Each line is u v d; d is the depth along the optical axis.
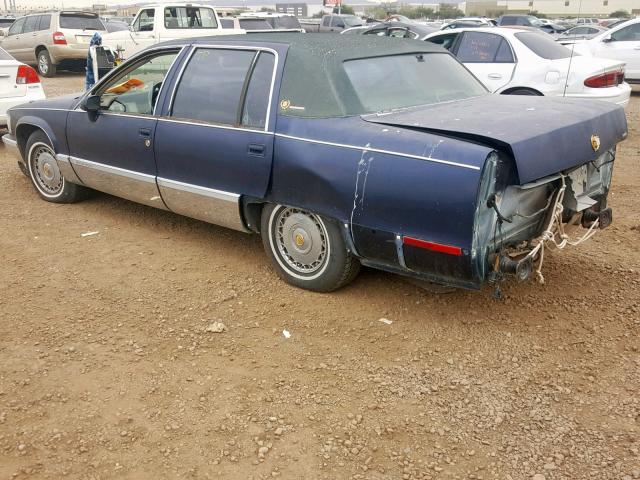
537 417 3.15
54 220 5.96
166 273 4.80
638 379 3.43
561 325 3.97
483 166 3.27
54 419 3.18
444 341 3.83
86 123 5.57
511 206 3.56
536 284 4.49
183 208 4.99
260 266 4.89
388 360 3.66
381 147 3.64
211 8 17.50
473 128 3.54
